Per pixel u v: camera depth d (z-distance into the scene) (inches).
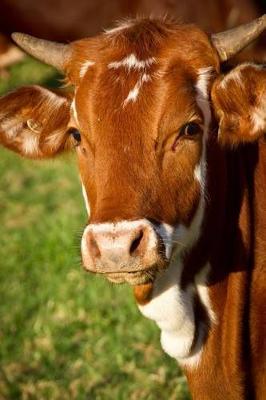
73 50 275.3
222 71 269.3
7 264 458.6
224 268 273.0
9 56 697.6
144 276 246.4
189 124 255.0
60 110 283.6
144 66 258.5
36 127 290.5
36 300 425.4
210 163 263.7
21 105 284.2
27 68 722.2
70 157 298.0
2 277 450.3
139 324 397.1
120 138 251.0
